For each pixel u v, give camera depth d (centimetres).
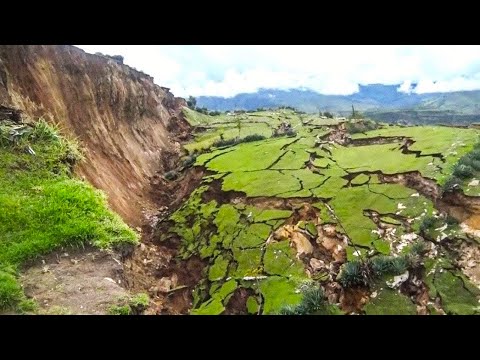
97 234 1072
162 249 1708
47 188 1162
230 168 2314
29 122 1425
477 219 1415
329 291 1272
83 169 1605
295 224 1653
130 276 1163
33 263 953
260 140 3084
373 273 1277
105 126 2412
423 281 1260
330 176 1941
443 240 1374
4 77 1541
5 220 1009
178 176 2659
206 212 1905
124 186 2095
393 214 1559
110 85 2706
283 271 1416
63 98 2009
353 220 1575
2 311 806
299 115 5106
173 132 4250
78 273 957
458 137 2052
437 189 1588
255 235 1623
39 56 1928
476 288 1206
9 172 1163
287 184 1941
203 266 1564
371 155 2134
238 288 1370
